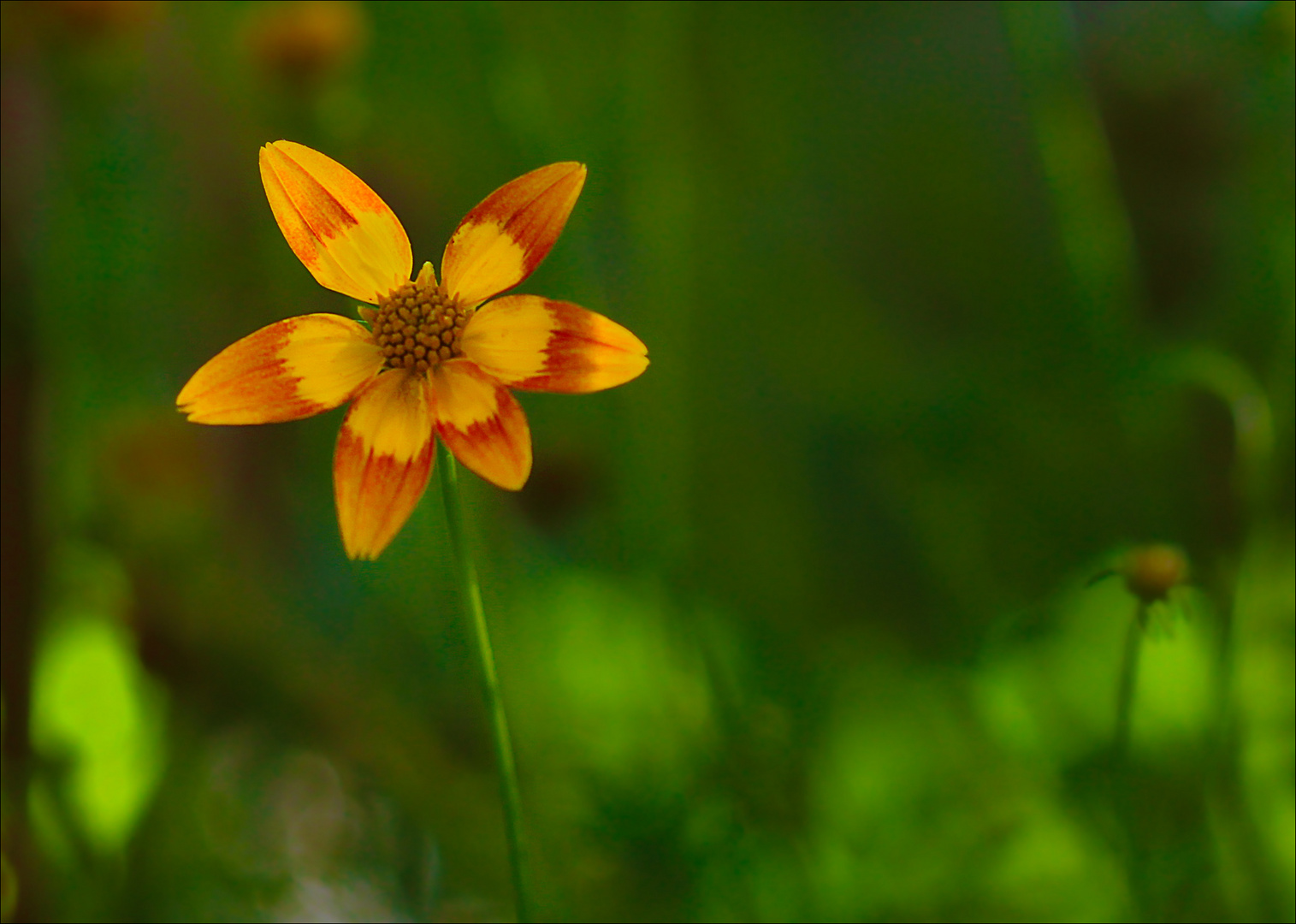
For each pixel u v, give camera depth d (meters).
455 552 0.54
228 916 0.64
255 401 0.54
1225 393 0.64
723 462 0.88
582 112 0.86
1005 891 0.63
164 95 0.81
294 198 0.55
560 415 0.75
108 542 0.65
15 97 0.64
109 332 0.67
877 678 0.71
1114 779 0.61
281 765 0.68
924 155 0.99
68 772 0.63
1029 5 0.70
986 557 0.79
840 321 0.94
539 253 0.55
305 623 0.72
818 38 0.99
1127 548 0.71
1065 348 0.88
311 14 0.68
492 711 0.54
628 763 0.64
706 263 0.92
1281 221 0.71
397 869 0.66
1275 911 0.62
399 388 0.54
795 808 0.63
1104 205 0.71
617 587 0.69
